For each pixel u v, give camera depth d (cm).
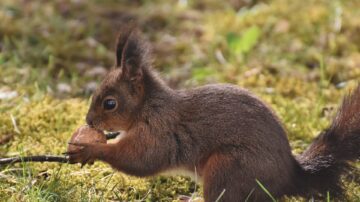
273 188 910
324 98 1334
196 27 1689
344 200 978
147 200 982
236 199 904
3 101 1264
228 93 955
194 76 1427
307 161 953
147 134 962
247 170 901
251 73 1448
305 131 1187
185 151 951
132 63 966
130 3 1841
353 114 957
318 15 1677
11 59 1457
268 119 928
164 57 1557
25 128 1165
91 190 988
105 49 1583
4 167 1037
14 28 1611
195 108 952
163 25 1719
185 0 1827
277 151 913
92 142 971
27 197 936
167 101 962
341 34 1599
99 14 1750
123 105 968
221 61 1517
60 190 975
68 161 977
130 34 974
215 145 931
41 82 1372
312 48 1554
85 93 1361
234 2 1823
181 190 1031
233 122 926
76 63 1502
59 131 1166
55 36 1605
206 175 917
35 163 1050
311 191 948
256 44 1583
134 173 974
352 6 1733
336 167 946
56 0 1812
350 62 1480
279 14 1705
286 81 1411
